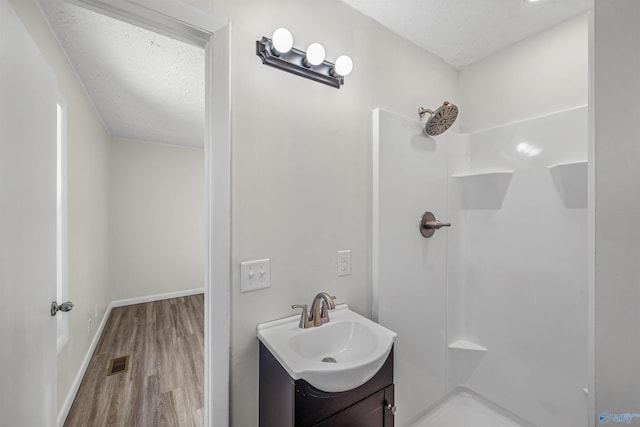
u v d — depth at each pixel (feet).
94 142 8.38
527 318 5.06
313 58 3.57
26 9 3.96
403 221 4.75
